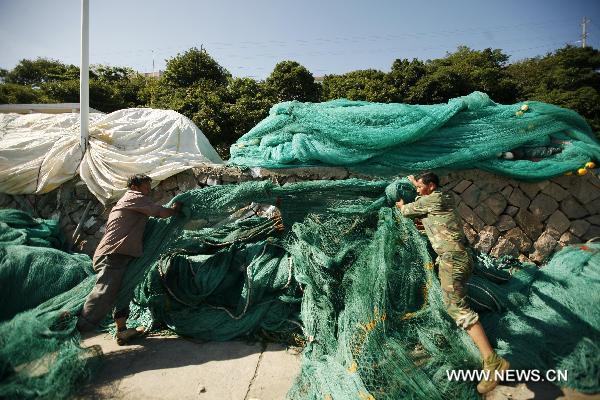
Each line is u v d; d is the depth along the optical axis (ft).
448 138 17.78
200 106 52.34
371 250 12.09
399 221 12.45
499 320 11.51
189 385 9.84
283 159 18.11
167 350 11.68
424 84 69.51
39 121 22.47
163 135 20.97
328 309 11.48
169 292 12.76
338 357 10.07
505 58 98.73
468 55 86.02
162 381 10.00
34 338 9.68
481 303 12.02
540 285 12.62
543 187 17.89
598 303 10.96
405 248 12.12
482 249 17.92
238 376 10.28
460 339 10.31
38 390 8.65
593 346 9.94
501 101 78.69
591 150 17.16
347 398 8.38
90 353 10.50
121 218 11.74
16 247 13.87
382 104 18.78
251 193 13.05
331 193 13.53
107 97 74.69
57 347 10.09
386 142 17.22
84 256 16.07
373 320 10.32
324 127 17.99
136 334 12.36
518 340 10.75
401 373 9.11
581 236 17.65
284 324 12.44
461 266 9.85
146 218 12.25
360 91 69.36
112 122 21.44
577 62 93.45
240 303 12.62
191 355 11.37
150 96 73.20
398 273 11.69
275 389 9.72
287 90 69.67
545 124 17.83
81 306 11.57
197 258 14.05
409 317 11.14
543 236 17.80
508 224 17.92
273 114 20.56
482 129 17.78
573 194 17.79
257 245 14.16
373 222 13.50
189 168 18.74
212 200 13.03
